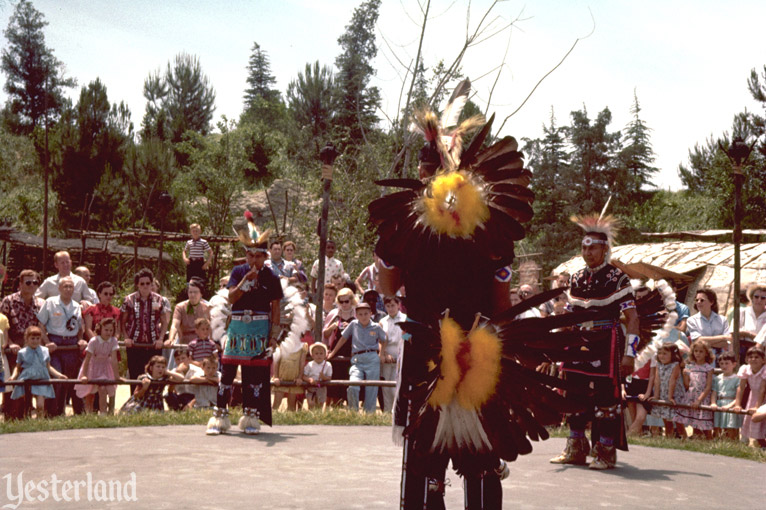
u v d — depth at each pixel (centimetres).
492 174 285
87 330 1004
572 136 4484
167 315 1033
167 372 941
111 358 956
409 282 293
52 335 970
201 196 3275
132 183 2819
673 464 545
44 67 5784
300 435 629
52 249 2331
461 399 278
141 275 1019
